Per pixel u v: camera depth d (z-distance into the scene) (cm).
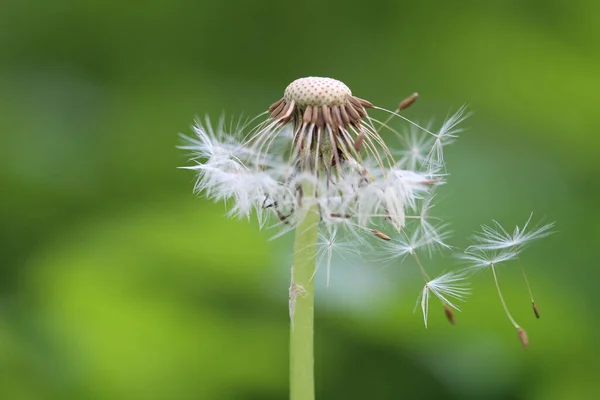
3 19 65
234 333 44
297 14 68
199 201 47
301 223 35
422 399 44
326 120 34
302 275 35
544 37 65
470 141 57
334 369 44
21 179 55
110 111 63
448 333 43
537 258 49
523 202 52
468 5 66
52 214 55
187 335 43
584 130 60
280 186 35
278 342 44
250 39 68
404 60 67
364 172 35
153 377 43
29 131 59
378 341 43
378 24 68
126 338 43
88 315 44
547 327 44
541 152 58
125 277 44
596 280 49
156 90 64
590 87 60
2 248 53
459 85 65
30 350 43
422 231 36
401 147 57
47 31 65
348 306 43
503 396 43
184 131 61
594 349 45
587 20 63
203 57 67
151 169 59
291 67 68
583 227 52
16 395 43
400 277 44
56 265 45
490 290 44
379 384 44
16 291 47
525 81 63
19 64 64
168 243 45
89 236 46
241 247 45
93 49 66
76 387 43
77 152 59
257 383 43
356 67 67
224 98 65
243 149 35
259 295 45
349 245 36
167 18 67
